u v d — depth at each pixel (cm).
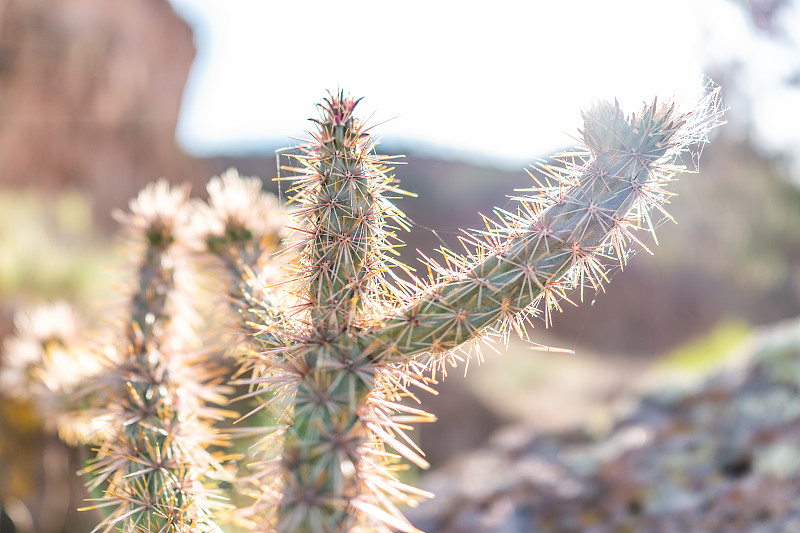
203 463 117
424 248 684
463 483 367
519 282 89
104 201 1306
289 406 93
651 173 91
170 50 1462
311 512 80
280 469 85
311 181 98
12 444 327
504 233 94
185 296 140
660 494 289
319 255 95
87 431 154
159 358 125
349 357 89
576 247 88
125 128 1379
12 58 1211
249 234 134
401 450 89
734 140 1195
